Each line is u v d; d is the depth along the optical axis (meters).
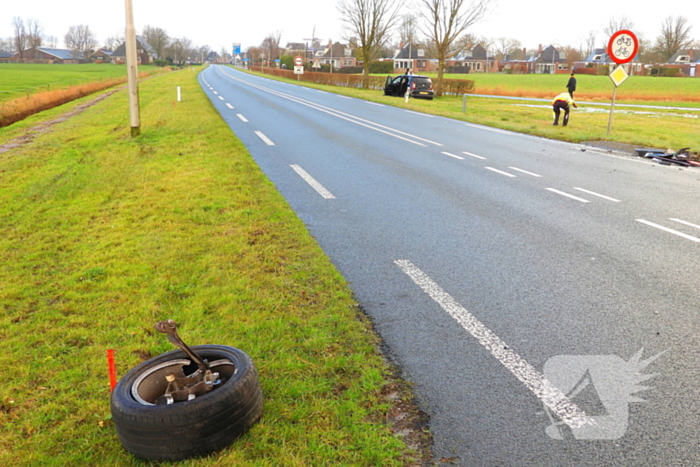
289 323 4.36
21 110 24.64
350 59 138.00
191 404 2.79
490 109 26.53
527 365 3.80
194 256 5.91
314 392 3.43
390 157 12.38
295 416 3.17
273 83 53.53
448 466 2.82
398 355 3.93
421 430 3.11
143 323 4.40
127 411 2.80
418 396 3.44
